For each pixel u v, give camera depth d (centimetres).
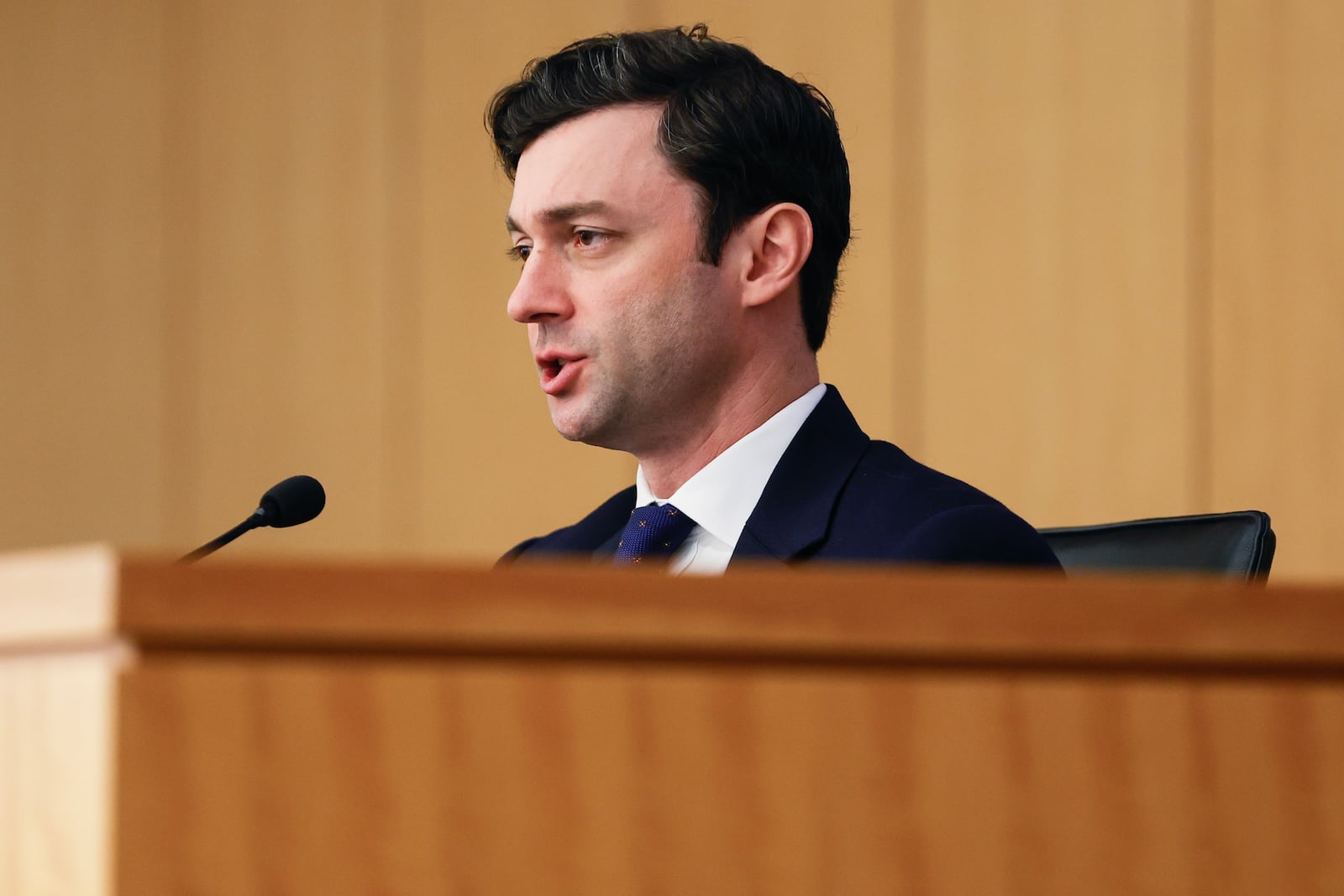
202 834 240
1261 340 1421
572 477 1698
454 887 249
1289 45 1426
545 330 682
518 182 695
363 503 1773
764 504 638
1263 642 276
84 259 1877
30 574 251
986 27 1555
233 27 1856
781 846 260
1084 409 1487
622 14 1714
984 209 1542
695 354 672
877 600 266
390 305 1783
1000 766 268
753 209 681
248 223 1836
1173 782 272
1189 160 1459
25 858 250
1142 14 1488
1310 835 275
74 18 1900
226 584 244
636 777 258
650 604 260
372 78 1808
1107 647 272
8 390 1880
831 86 1616
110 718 238
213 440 1825
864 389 1570
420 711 251
